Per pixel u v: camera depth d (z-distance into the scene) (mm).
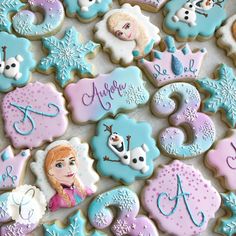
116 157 652
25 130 649
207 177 671
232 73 690
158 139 667
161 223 644
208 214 652
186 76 683
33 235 636
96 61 687
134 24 687
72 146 650
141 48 684
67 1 688
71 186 639
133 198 645
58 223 637
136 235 639
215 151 667
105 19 689
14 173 638
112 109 664
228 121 679
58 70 668
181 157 663
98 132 658
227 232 650
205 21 699
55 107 658
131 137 659
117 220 640
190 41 704
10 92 660
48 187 640
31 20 680
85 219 641
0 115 658
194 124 670
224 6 710
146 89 684
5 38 672
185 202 650
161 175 654
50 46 672
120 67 685
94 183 648
